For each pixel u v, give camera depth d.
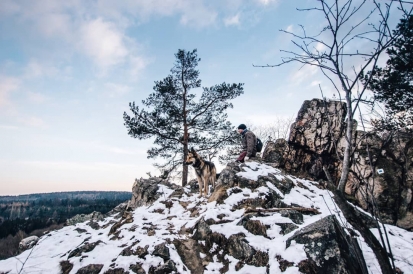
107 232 7.41
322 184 8.91
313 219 5.82
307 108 10.32
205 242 5.59
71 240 7.43
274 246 4.84
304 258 4.27
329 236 4.31
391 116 7.61
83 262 5.51
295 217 5.78
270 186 7.34
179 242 5.67
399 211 7.32
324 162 9.41
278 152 11.50
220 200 7.20
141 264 5.05
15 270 5.62
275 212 6.05
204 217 6.09
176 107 15.53
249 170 8.22
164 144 15.38
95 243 6.31
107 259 5.41
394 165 7.79
